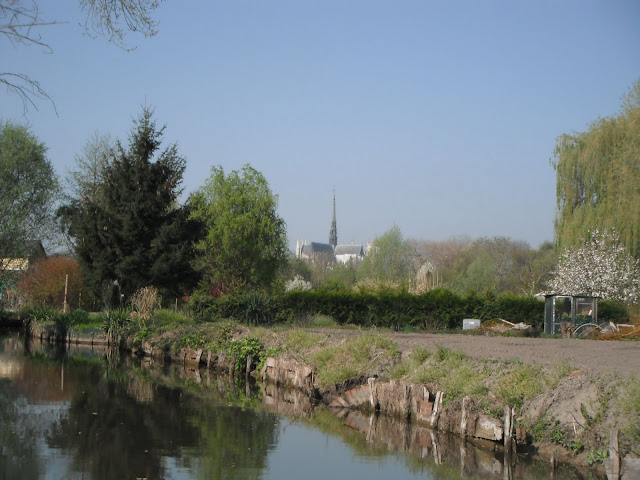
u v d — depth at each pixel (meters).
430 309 32.00
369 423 12.62
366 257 70.31
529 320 32.62
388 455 10.23
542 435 9.77
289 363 17.66
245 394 16.45
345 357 16.09
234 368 20.48
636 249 31.70
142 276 31.33
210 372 21.38
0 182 35.44
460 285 61.16
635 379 9.37
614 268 32.09
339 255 184.75
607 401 9.21
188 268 32.19
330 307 31.17
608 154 32.59
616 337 23.36
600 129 33.00
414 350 14.69
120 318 28.94
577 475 8.81
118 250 31.20
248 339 21.08
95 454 9.88
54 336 30.91
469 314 32.31
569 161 33.84
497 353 14.43
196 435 11.41
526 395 10.61
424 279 39.41
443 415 11.71
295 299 31.53
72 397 15.07
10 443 10.43
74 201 36.97
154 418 12.84
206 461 9.66
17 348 27.11
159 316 28.66
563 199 34.31
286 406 14.65
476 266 63.62
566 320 27.70
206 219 34.62
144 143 32.84
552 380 10.55
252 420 12.89
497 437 10.39
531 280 56.88
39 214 37.38
